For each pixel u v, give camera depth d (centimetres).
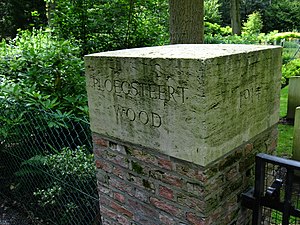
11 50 370
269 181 182
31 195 287
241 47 159
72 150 246
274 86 170
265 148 178
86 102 284
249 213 174
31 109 255
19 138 281
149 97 145
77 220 244
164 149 146
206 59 121
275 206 151
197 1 394
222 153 141
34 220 285
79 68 319
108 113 169
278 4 2183
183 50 152
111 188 185
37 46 343
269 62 160
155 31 525
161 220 161
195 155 134
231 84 137
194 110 129
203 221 142
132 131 159
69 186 240
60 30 480
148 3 521
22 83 296
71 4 471
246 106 150
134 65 146
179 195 148
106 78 163
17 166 296
